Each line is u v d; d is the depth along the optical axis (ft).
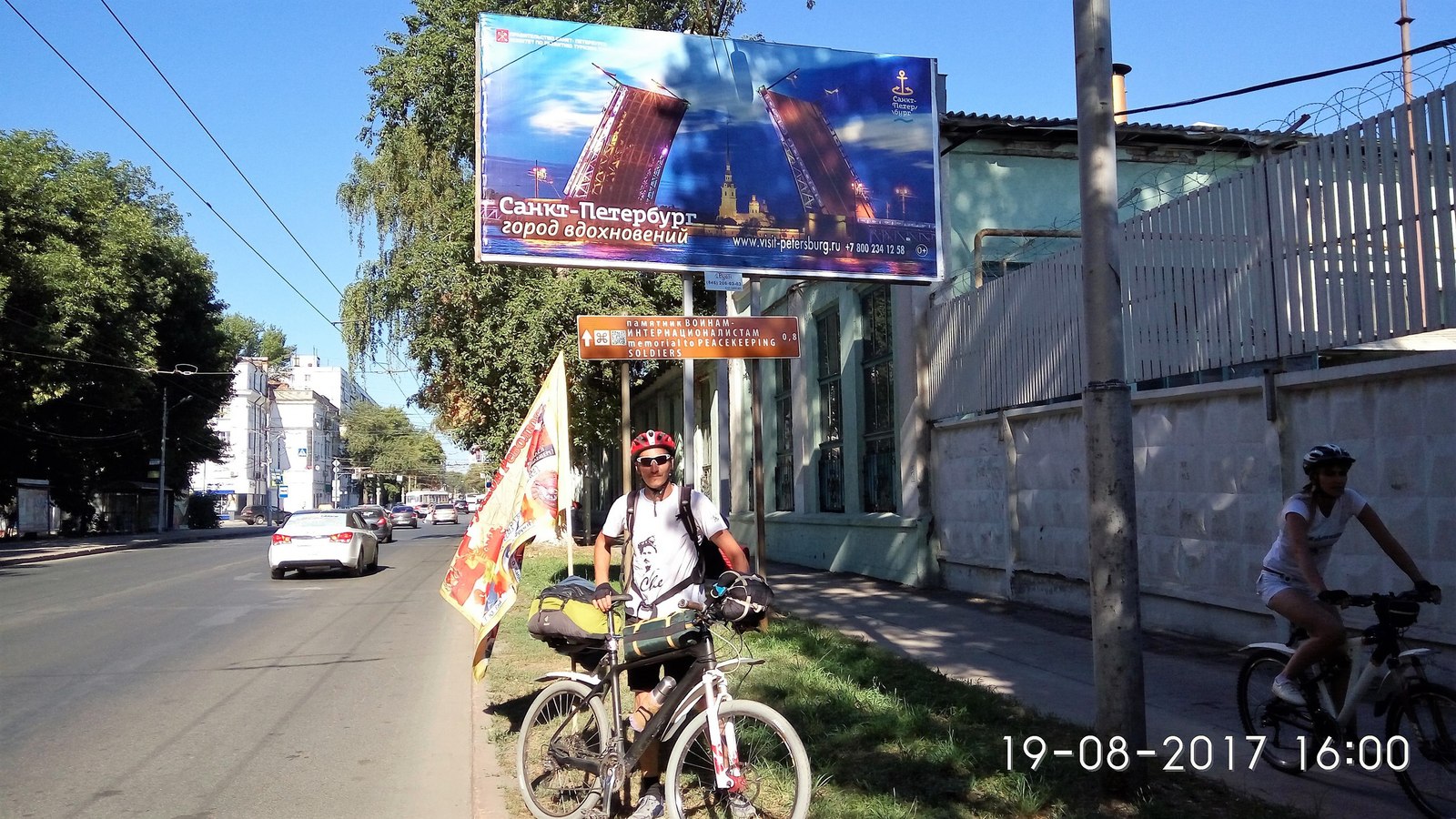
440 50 74.90
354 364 83.56
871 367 51.34
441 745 21.22
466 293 72.43
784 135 38.70
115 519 165.68
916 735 19.12
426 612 43.52
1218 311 27.40
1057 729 19.45
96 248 113.60
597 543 15.70
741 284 37.91
